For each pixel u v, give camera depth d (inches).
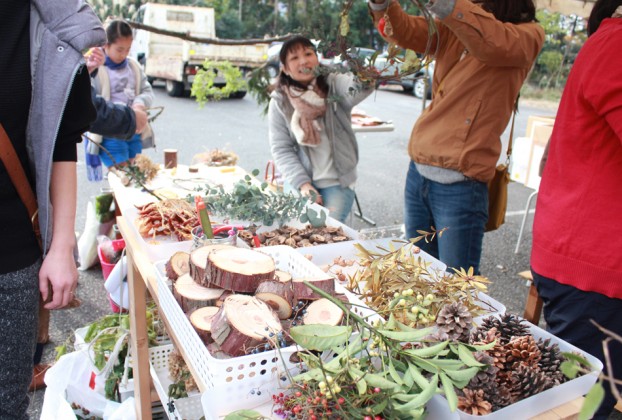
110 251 113.7
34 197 52.6
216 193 85.7
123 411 74.3
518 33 78.8
